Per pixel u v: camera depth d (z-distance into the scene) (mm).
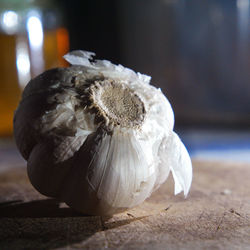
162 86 578
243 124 521
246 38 533
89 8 562
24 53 435
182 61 567
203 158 301
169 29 562
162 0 555
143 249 138
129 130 158
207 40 552
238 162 279
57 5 484
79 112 159
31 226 157
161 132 169
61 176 155
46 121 157
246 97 545
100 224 159
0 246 141
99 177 151
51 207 179
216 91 560
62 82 165
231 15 534
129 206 158
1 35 424
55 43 470
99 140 154
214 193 203
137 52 578
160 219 165
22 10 429
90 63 177
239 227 157
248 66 539
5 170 256
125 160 153
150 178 159
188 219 165
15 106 441
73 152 153
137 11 566
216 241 144
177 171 169
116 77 174
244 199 192
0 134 438
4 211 175
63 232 152
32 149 163
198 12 547
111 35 580
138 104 168
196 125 524
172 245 141
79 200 154
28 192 203
